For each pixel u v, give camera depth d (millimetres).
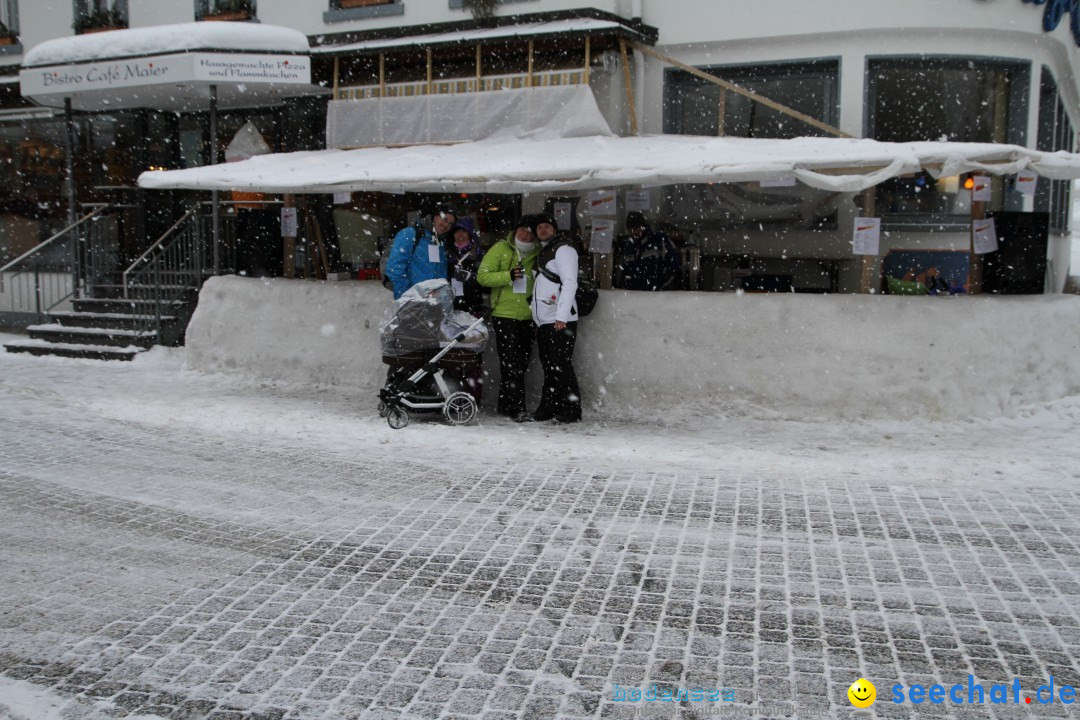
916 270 11461
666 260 10594
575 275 8750
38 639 4438
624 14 11742
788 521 6023
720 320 9047
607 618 4656
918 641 4398
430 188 9445
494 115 11469
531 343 9305
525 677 4086
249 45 11820
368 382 10453
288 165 11297
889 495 6539
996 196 11695
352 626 4578
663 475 7066
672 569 5254
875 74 11406
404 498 6520
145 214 14609
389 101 12109
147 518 6102
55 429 8438
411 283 9172
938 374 8555
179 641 4422
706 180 8523
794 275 11883
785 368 8883
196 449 7832
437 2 12531
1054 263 14062
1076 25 12195
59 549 5566
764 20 11422
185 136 14906
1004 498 6434
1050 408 8766
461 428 8656
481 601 4859
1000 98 11617
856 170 8078
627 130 11805
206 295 11391
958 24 11016
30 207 15570
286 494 6605
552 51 11414
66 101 13359
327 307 10641
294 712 3811
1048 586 5004
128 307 13320
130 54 12102
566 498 6508
